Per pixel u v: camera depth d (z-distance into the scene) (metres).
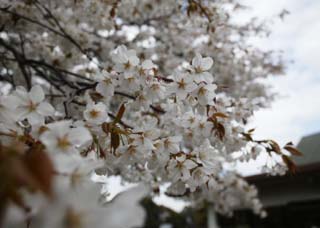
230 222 9.18
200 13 3.17
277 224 7.97
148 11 4.42
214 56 4.70
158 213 11.08
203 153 1.73
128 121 2.22
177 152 1.69
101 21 3.53
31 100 1.24
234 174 6.39
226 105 2.16
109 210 0.60
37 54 3.87
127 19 4.57
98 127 1.48
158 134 1.60
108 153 1.59
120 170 3.00
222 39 4.82
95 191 0.64
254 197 7.55
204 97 1.72
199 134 1.89
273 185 7.78
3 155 0.54
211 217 8.78
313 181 7.05
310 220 7.25
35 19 3.26
